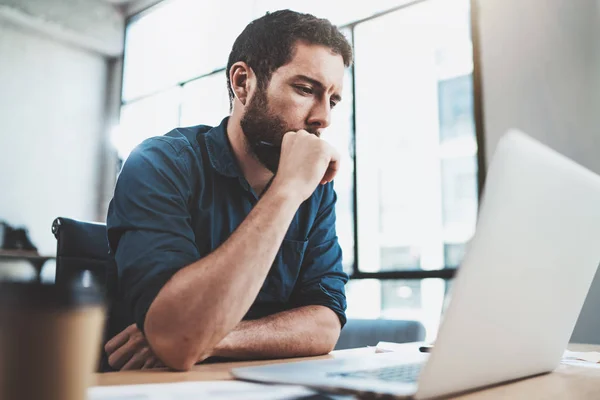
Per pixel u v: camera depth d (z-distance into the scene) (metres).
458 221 3.34
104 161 4.98
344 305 1.16
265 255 0.78
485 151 2.50
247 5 3.93
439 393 0.44
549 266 0.52
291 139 0.95
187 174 1.09
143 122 4.66
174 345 0.68
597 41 2.26
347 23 3.21
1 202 4.34
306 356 0.93
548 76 2.38
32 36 4.62
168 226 0.91
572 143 2.29
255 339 0.87
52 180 4.64
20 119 4.50
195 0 4.35
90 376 0.27
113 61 5.04
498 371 0.52
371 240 2.99
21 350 0.24
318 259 1.21
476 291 0.43
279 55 1.11
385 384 0.45
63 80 4.77
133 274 0.84
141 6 4.76
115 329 1.08
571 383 0.58
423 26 3.11
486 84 2.54
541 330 0.57
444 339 0.41
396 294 2.96
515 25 2.49
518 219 0.45
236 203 1.16
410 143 3.33
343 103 3.10
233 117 1.20
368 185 3.04
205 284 0.72
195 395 0.43
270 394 0.43
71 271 1.22
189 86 4.30
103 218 4.88
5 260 3.94
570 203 0.52
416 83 3.33
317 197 1.25
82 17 4.64
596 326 2.13
